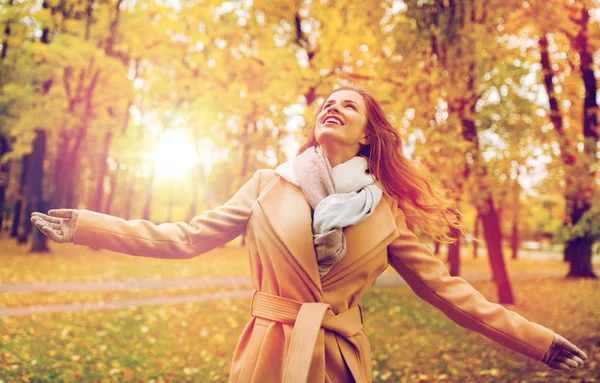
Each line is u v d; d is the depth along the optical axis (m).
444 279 1.59
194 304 9.11
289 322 1.48
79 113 16.23
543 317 8.19
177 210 43.78
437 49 6.10
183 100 14.48
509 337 1.51
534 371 4.81
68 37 13.71
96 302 8.94
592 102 9.58
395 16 6.87
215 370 4.89
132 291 10.45
